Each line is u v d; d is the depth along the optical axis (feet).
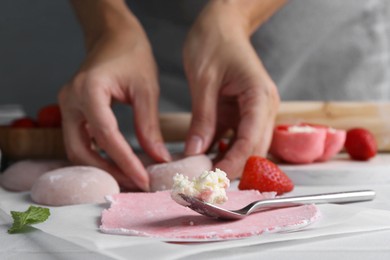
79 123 4.09
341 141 4.45
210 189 2.71
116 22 4.75
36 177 3.87
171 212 2.92
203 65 4.32
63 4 7.84
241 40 4.42
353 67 6.57
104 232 2.63
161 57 6.57
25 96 8.01
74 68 8.00
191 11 6.39
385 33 6.52
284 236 2.50
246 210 2.83
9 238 2.65
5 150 4.77
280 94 6.63
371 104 5.24
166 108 6.62
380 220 2.75
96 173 3.52
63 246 2.50
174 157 4.21
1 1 7.77
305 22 6.47
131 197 3.20
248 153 4.01
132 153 3.87
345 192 3.25
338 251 2.40
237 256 2.35
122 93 4.29
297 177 4.03
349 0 6.42
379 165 4.26
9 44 7.88
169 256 2.26
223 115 4.65
